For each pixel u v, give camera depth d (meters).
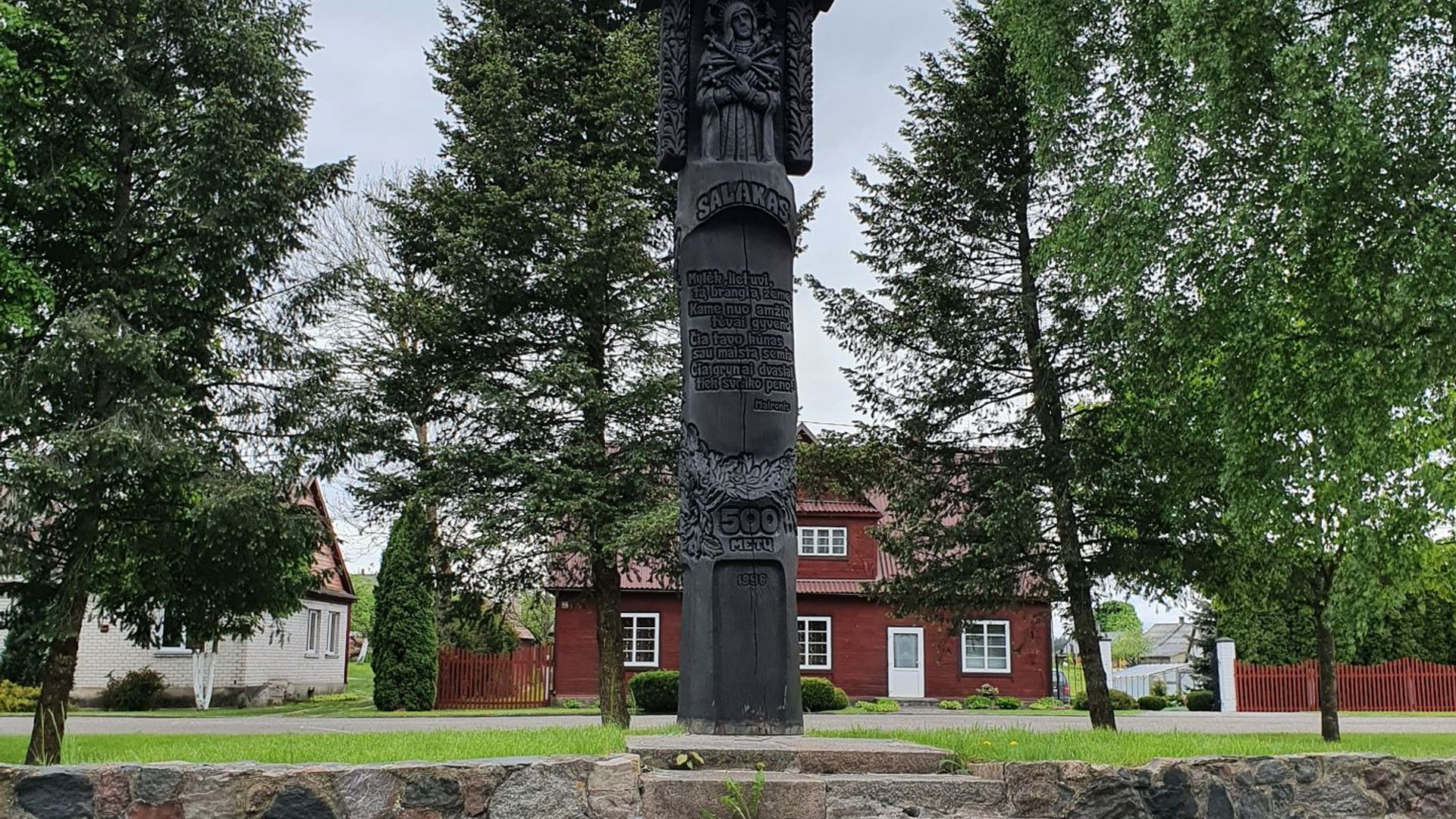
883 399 16.47
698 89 8.38
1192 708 30.47
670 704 25.62
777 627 7.62
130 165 13.02
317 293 13.98
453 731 8.05
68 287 13.19
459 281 15.85
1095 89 15.98
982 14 16.84
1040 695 29.89
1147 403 15.02
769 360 8.02
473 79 16.98
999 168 16.66
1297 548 15.01
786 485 7.85
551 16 17.58
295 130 13.93
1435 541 15.66
